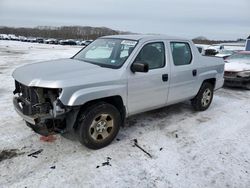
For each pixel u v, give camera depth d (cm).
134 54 392
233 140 424
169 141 408
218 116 547
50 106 328
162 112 554
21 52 2414
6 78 893
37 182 288
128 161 341
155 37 440
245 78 826
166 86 446
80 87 326
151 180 303
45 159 336
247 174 323
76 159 339
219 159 358
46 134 334
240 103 671
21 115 339
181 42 486
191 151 378
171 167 332
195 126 479
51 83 312
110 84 358
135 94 396
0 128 427
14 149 358
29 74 344
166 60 445
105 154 356
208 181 306
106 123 370
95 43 474
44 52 2522
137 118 507
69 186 284
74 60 425
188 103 635
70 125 335
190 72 494
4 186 278
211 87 577
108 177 304
